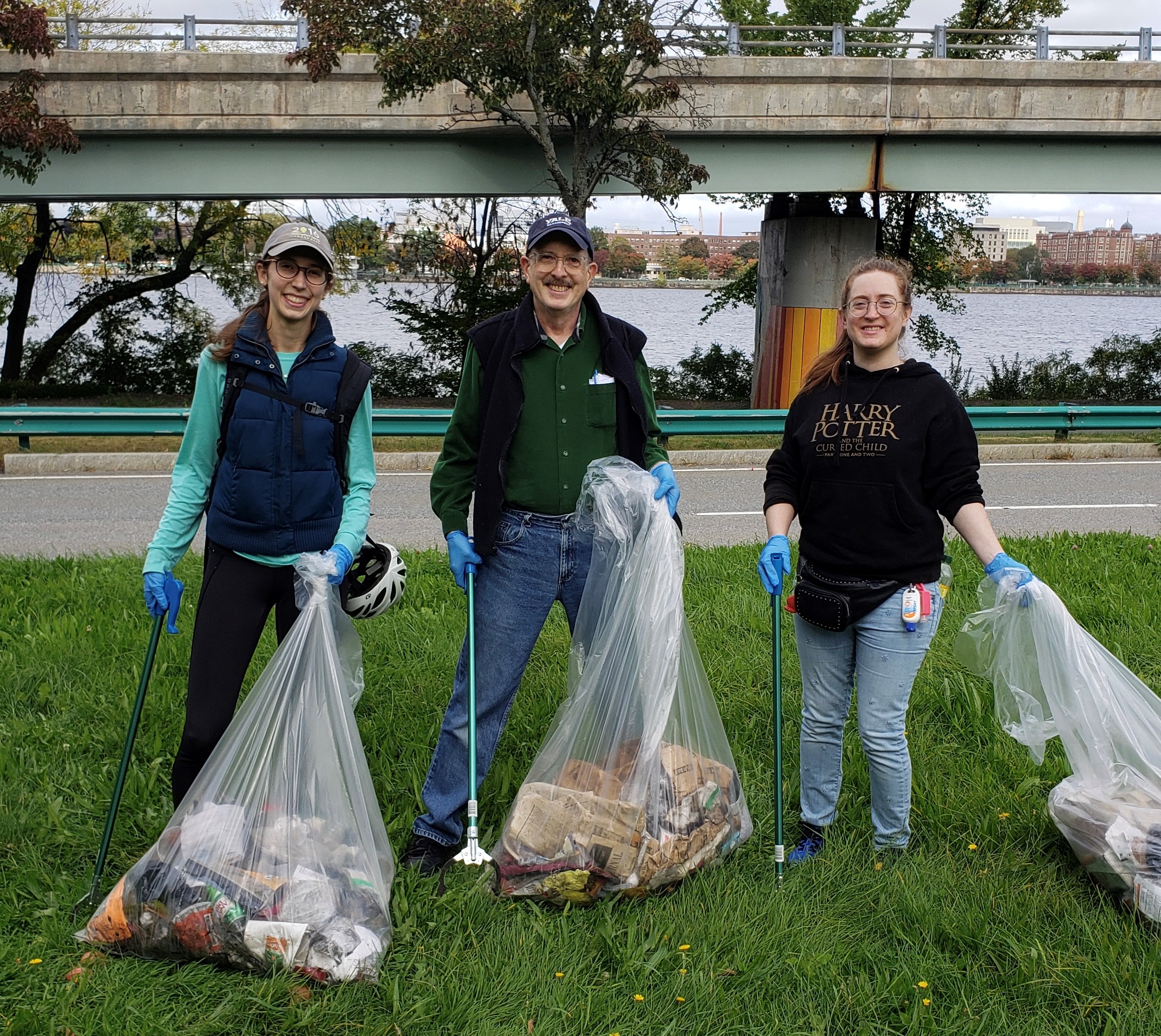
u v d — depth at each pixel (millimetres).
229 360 2994
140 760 3785
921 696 4430
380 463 12172
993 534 3059
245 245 22000
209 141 14680
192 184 14836
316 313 3104
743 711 4309
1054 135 15203
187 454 3074
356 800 2768
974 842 3254
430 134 14734
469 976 2566
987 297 112938
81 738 3893
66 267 23250
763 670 4680
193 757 2906
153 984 2516
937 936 2783
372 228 21641
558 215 3061
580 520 3146
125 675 4473
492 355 3203
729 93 14594
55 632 4984
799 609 3115
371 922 2646
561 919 2791
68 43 14242
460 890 2914
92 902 2863
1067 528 8906
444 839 3156
